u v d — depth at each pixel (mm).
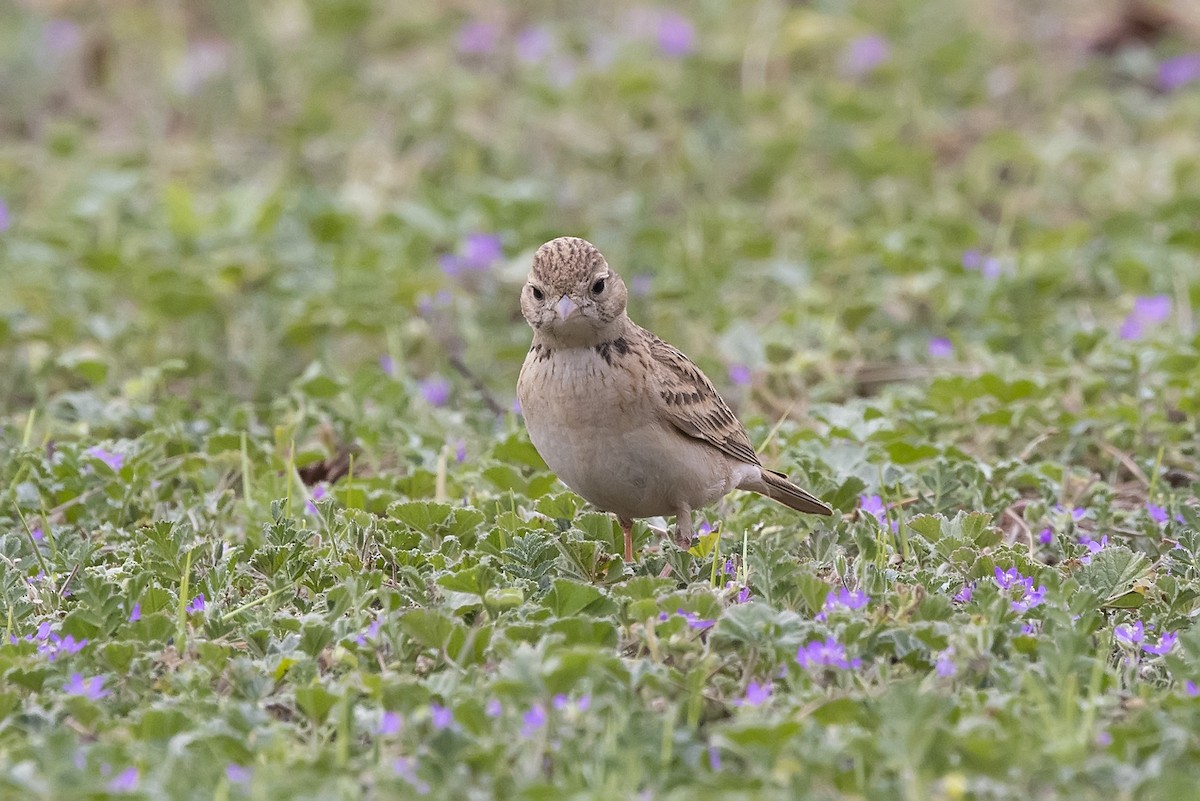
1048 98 22734
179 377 15516
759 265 17891
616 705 8008
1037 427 13320
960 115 22562
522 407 10859
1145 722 7957
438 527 10711
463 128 20781
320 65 23219
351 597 9445
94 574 9891
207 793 7414
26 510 11867
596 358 10492
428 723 7934
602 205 19766
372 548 10539
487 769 7625
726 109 21922
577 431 10562
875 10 25344
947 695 8344
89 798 7188
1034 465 12797
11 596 9984
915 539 10703
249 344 16016
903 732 7461
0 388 15125
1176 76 22828
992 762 7484
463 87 21641
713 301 16891
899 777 7637
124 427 13672
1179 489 12719
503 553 10125
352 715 8195
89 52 23219
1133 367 14047
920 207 19219
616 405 10484
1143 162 20125
